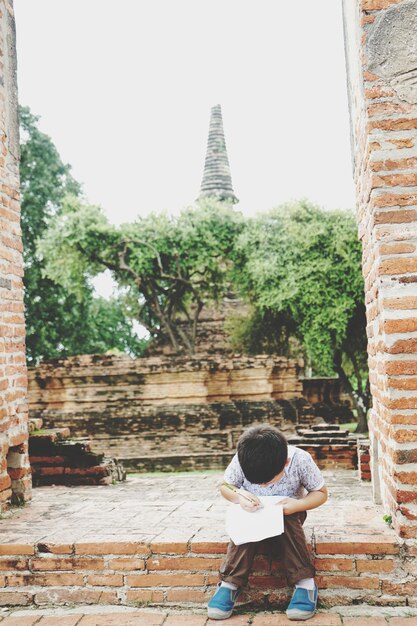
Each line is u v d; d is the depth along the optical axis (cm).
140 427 1503
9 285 524
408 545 380
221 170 3041
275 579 390
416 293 386
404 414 383
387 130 396
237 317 2255
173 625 365
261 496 386
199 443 1473
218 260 2131
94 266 2130
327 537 394
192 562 397
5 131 532
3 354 507
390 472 404
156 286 2105
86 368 1546
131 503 530
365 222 457
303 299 1770
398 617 365
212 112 3094
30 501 545
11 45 556
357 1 420
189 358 1542
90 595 402
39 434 729
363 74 404
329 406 2228
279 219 1858
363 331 1914
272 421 1523
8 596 407
